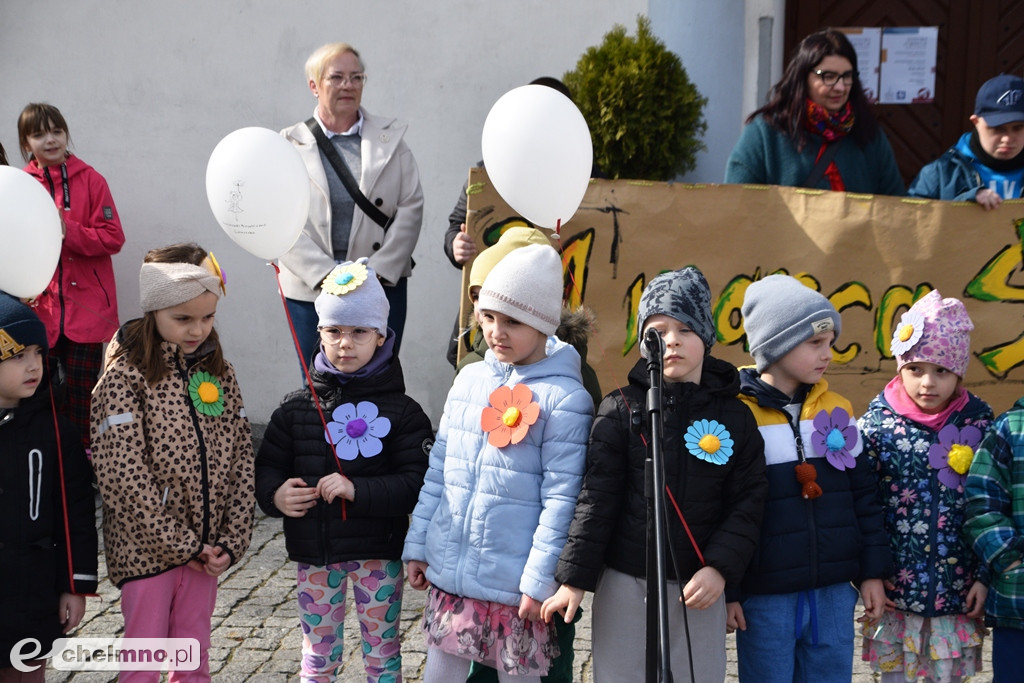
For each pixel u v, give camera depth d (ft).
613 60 23.25
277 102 27.22
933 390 13.64
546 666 12.75
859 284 17.99
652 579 10.29
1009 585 13.08
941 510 13.64
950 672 13.67
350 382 14.15
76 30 27.48
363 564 14.06
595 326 18.06
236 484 14.07
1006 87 18.02
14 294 13.71
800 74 18.63
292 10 26.91
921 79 26.68
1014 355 17.88
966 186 18.62
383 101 27.02
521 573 12.51
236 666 16.20
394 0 26.66
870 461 13.92
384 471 14.14
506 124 13.28
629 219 18.07
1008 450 13.41
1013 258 17.80
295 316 21.47
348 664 16.24
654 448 10.10
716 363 12.92
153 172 27.71
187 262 13.56
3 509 12.98
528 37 26.32
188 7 27.12
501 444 12.62
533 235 15.10
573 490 12.48
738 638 13.24
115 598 18.53
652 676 10.32
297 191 14.19
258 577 19.60
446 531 12.96
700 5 24.58
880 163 19.13
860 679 15.96
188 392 13.73
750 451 12.48
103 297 23.99
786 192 18.07
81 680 15.69
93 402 13.61
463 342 17.03
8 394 13.05
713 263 18.08
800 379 13.24
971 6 26.27
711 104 24.91
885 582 13.70
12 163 27.96
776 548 12.82
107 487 13.25
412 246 22.09
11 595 13.03
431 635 12.93
